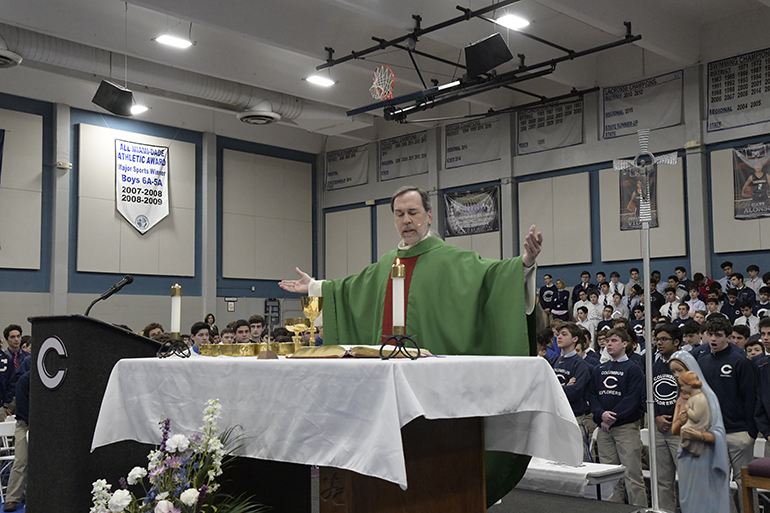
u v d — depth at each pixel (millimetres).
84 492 3080
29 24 10781
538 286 15094
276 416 2543
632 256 13711
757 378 5492
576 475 5160
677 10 12367
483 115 14969
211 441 2588
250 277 17922
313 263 19391
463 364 2547
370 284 3707
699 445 4785
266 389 2596
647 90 13648
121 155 15695
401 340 2578
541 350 7656
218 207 17484
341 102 14656
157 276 16156
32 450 3262
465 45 11750
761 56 12297
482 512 2945
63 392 3139
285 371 2541
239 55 13156
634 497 5738
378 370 2281
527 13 11945
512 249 15445
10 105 14305
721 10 12508
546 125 15125
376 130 18328
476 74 10289
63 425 3117
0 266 14016
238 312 17609
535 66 12445
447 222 16703
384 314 3535
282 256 18625
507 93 15570
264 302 18125
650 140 13539
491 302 3271
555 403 2891
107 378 3197
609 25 11242
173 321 3379
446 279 3414
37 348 3285
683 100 13164
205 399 2807
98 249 15234
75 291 14922
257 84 13453
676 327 5898
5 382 9031
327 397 2402
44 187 14664
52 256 14594
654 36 11984
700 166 12820
